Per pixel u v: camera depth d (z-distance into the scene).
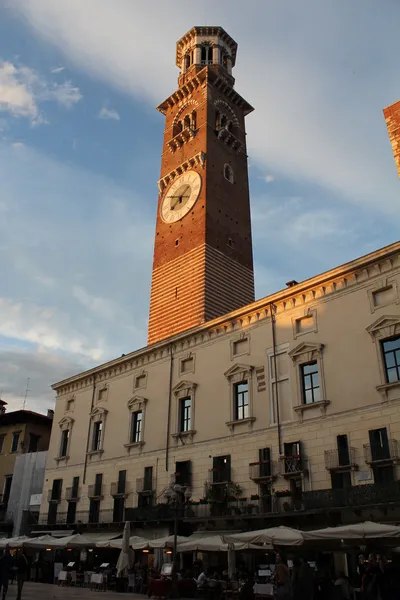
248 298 61.88
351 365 34.03
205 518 36.78
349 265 35.66
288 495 33.97
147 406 47.38
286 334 38.53
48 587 37.97
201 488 39.75
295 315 38.44
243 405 39.78
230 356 41.75
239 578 31.14
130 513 42.97
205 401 42.25
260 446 37.09
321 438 33.94
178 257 61.97
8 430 67.75
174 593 27.88
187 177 67.19
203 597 30.16
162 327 59.19
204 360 43.84
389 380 32.12
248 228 67.44
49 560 50.34
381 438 31.25
